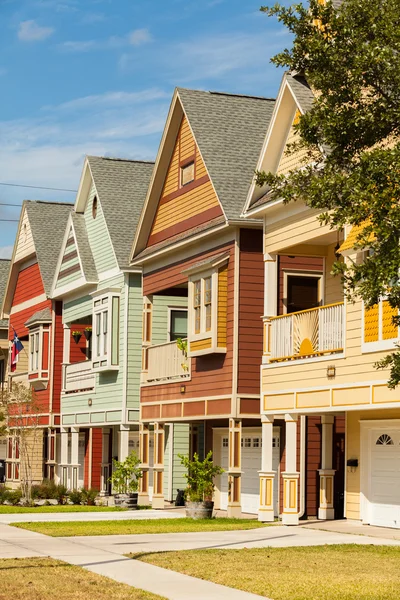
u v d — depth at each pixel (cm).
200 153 3525
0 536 2675
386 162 1606
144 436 4025
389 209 1573
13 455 5622
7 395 4706
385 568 1997
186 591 1734
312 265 3297
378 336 2586
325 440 3231
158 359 3922
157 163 3931
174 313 4144
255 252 3319
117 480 3953
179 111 3781
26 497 4181
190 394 3569
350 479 3078
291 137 3080
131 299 4353
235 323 3269
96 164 4766
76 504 4256
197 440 4303
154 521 3181
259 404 3275
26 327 5616
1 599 1642
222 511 3778
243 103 3791
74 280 4872
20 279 5969
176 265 3806
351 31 1708
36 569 1981
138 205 4638
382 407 2564
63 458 5022
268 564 2055
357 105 1784
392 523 2873
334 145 1748
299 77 3059
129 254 4375
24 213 5841
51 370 5262
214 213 3462
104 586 1775
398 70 1659
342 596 1666
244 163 3512
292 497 2994
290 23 1766
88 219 4847
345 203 1681
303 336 2964
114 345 4369
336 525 2981
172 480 4288
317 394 2848
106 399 4484
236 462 3275
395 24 1689
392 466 2894
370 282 1564
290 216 3069
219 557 2172
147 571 1967
